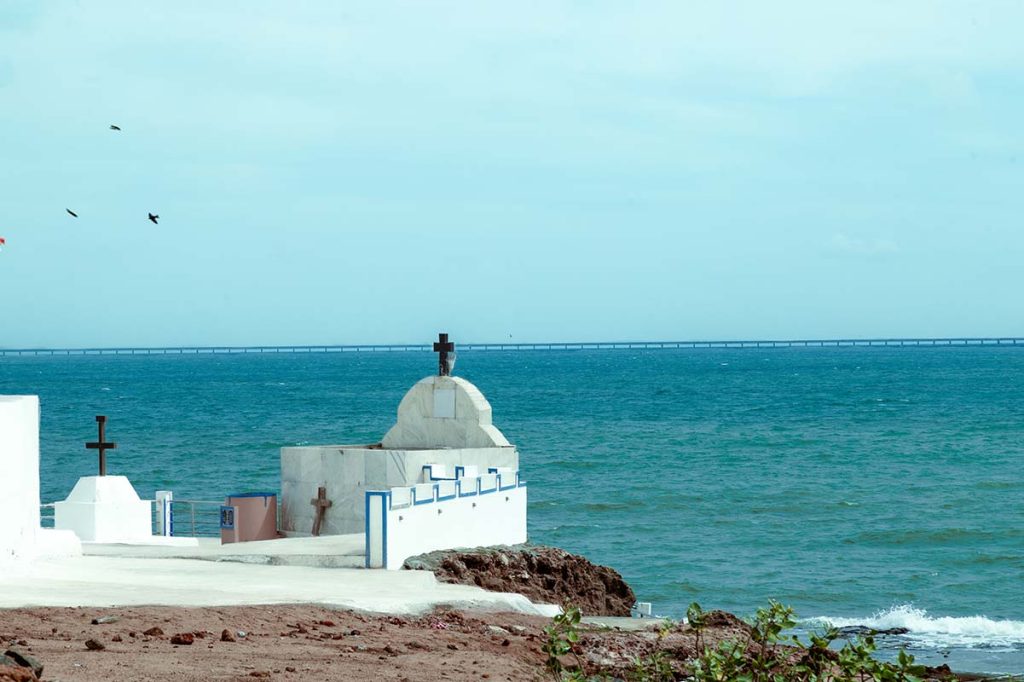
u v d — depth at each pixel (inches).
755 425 5659.5
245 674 676.1
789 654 929.5
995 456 4200.3
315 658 755.4
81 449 4628.4
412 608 999.6
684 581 2129.7
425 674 729.6
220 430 5575.8
